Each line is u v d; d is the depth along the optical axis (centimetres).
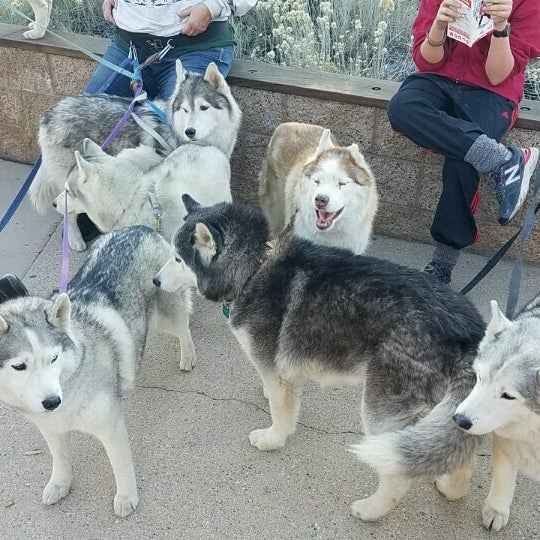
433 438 222
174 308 339
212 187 420
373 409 253
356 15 610
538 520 275
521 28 383
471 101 394
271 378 289
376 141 458
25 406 250
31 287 434
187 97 446
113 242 325
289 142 439
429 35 386
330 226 367
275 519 280
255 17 631
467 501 285
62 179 484
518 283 309
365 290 256
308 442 318
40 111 564
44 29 538
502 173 369
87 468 305
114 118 462
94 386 257
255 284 287
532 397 210
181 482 298
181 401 345
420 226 475
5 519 282
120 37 504
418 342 239
